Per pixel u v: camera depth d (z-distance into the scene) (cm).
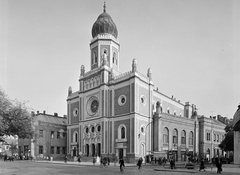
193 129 7125
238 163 3734
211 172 2986
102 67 6241
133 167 3997
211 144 7594
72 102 7500
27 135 2783
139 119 5584
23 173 2786
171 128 6319
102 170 3325
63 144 8094
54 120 8444
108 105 6059
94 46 6844
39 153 7362
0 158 7925
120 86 5903
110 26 6838
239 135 3753
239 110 3534
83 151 6556
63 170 3284
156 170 3391
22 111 2619
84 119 6719
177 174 2786
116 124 5822
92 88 6550
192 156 6147
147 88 6025
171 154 6050
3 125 2430
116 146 5697
